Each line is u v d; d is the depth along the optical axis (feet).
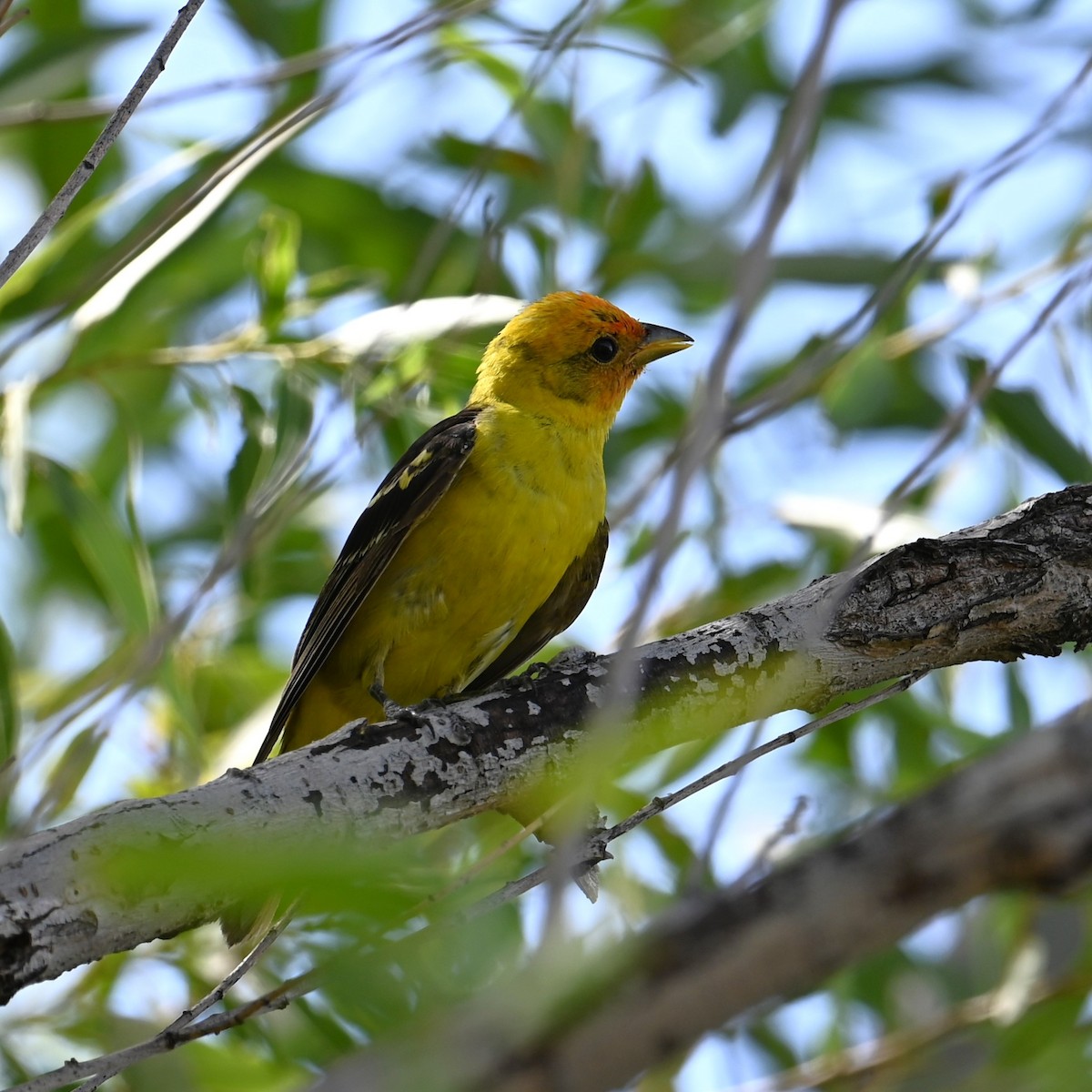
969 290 39.47
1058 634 27.02
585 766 14.26
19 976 18.84
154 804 20.95
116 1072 19.27
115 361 37.04
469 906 21.03
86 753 21.44
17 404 35.96
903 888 11.07
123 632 42.63
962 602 26.68
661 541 15.46
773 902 11.13
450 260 44.14
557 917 12.76
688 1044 10.85
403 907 17.70
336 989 21.38
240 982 32.78
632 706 25.62
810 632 26.27
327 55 27.94
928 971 36.58
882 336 41.04
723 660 26.12
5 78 43.11
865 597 26.71
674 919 11.25
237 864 15.29
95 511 36.19
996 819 11.17
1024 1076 29.40
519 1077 10.95
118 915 19.40
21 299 41.34
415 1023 12.33
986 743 38.29
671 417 46.80
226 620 43.11
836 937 10.96
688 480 15.62
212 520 49.37
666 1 46.26
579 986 11.11
